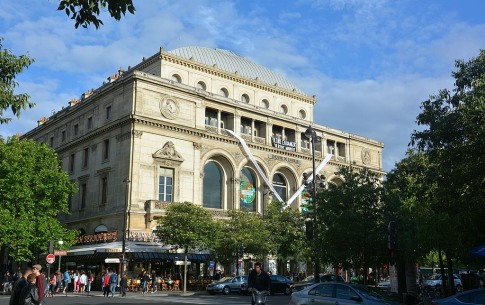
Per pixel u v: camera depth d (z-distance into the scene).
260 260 53.25
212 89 65.31
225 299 35.16
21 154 44.81
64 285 46.44
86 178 58.16
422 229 26.05
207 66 64.88
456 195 22.02
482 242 26.00
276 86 72.44
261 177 63.97
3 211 40.69
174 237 44.50
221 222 50.22
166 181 53.53
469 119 20.92
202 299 34.94
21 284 12.52
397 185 31.80
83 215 57.25
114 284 39.16
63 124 66.38
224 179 60.59
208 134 57.84
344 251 24.45
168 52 61.72
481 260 27.53
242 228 49.97
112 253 45.97
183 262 49.19
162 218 46.56
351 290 17.48
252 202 62.94
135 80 52.72
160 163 52.88
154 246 48.66
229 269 57.03
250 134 64.69
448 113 22.45
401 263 25.30
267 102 71.44
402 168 33.78
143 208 50.69
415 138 23.44
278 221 53.69
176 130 54.88
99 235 51.28
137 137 51.66
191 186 55.25
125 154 51.78
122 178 51.47
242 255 50.56
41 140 72.25
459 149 21.33
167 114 54.56
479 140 20.11
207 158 57.97
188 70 63.34
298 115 75.38
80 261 51.59
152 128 52.97
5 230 40.00
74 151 62.03
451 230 25.67
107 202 53.22
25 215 42.25
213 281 48.25
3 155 43.75
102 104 57.56
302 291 18.89
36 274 12.41
